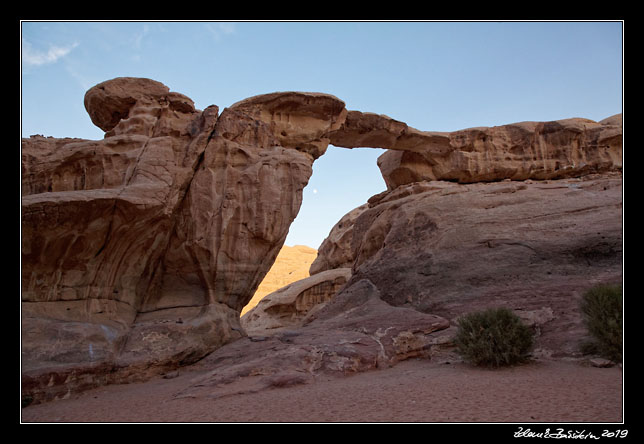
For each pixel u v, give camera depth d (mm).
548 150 21562
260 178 14195
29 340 9672
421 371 9203
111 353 10445
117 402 8250
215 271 13375
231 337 13078
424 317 12250
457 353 10094
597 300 8953
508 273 13656
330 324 13586
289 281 62500
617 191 16781
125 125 13969
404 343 10930
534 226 15422
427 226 17188
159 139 13203
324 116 17547
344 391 7492
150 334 11789
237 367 9273
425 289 14391
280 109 17016
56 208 10461
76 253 11258
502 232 15461
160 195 12227
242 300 14227
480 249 15086
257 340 12719
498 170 21375
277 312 27812
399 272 15969
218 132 14203
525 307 11781
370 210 22516
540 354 9609
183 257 13578
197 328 12312
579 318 10625
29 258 10602
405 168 22344
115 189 11680
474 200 17531
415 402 6367
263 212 13859
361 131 19594
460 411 5680
